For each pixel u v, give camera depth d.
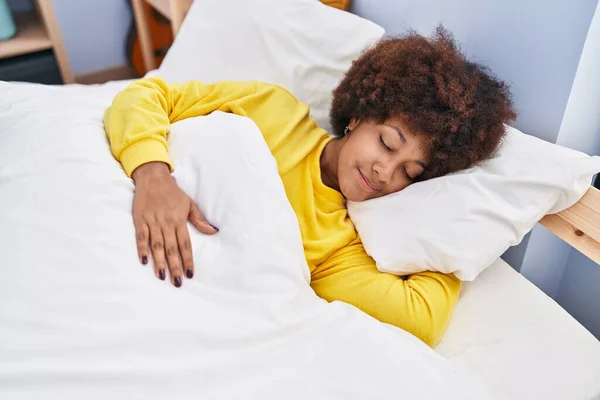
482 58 0.91
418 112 0.77
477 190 0.74
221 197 0.70
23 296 0.54
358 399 0.56
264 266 0.65
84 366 0.51
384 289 0.75
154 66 1.94
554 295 1.06
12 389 0.48
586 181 0.72
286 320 0.63
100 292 0.56
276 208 0.71
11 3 1.79
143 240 0.64
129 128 0.77
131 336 0.54
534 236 0.92
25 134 0.72
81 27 1.92
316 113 1.06
